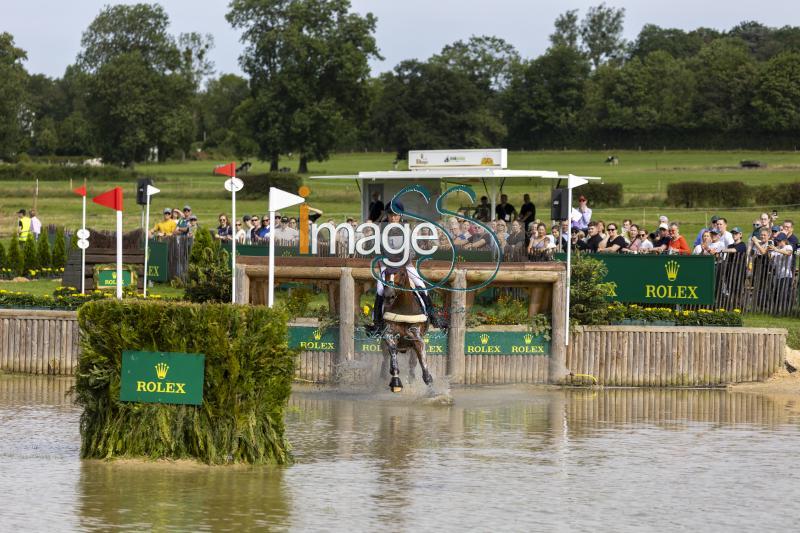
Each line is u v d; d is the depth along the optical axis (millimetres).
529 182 37656
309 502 15484
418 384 27578
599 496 16109
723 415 24000
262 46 147750
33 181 130000
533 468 18000
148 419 17859
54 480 16516
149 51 181000
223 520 14438
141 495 15688
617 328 29094
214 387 17641
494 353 28984
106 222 74750
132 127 165625
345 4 152250
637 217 69438
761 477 17547
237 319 17594
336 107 149000
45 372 29766
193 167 186750
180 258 42375
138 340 17719
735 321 29656
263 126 149625
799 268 33781
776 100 196875
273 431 18109
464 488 16484
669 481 17172
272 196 25062
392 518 14672
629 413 24188
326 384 28781
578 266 29594
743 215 70125
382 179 36719
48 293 39000
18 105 182000
